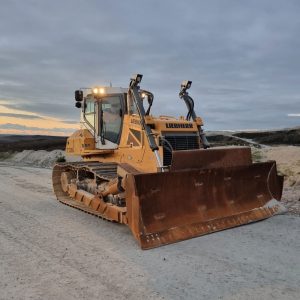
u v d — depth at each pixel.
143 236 6.45
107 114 9.73
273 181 9.09
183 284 4.94
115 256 6.06
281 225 7.85
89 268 5.53
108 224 8.21
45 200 11.28
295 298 4.51
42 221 8.52
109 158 9.78
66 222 8.41
